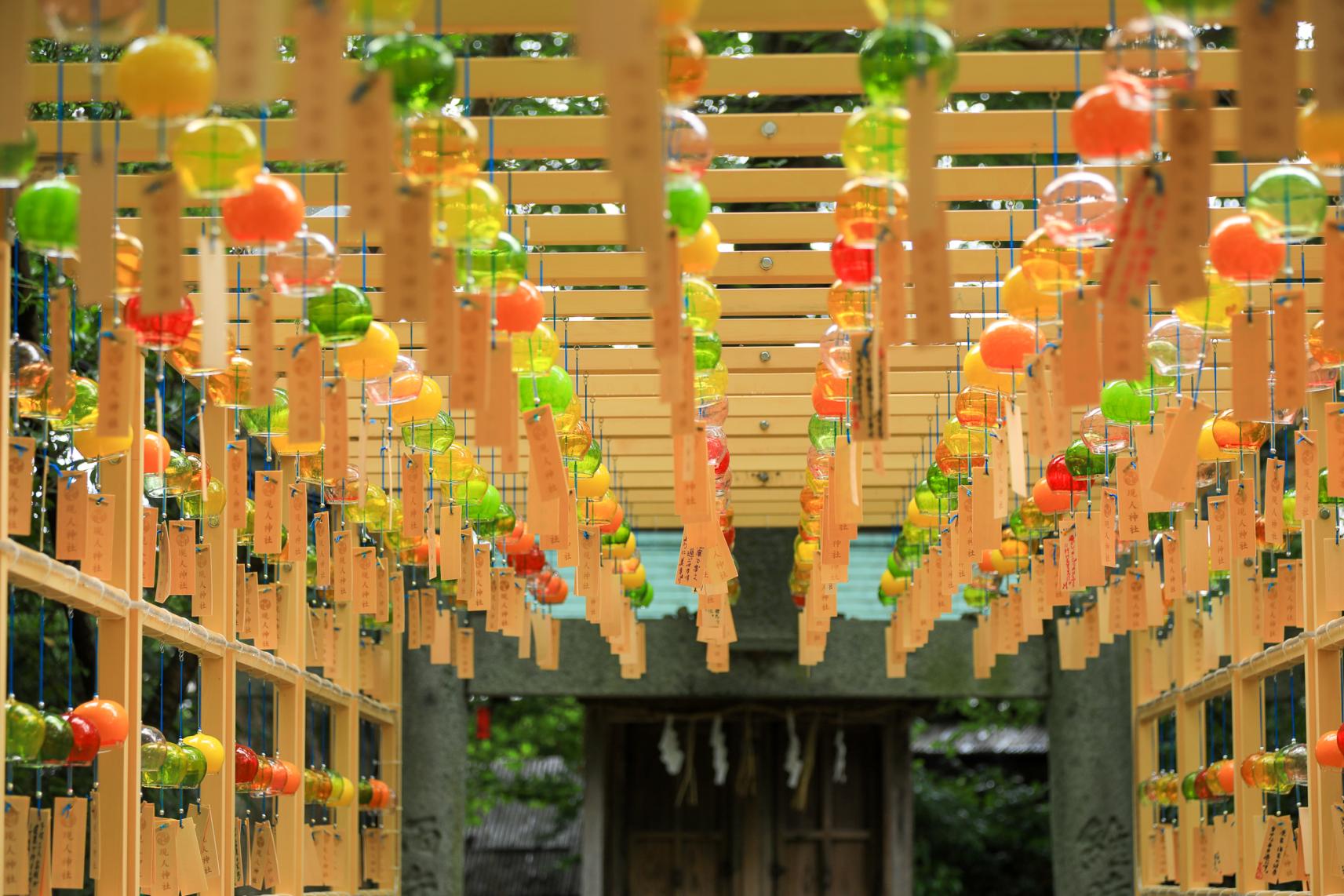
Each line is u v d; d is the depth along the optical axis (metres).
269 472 5.23
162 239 2.91
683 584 5.54
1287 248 3.35
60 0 2.63
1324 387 4.49
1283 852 5.70
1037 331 4.04
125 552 4.48
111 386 3.41
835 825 10.90
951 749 16.91
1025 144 4.27
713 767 11.03
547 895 17.89
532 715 18.31
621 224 5.16
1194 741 7.79
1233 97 7.22
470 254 3.44
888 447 7.60
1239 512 4.93
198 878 4.64
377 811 8.81
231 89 2.49
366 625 7.95
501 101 9.23
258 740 9.70
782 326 6.12
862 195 3.28
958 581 6.38
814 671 9.42
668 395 3.25
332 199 4.88
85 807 3.92
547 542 4.66
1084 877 8.98
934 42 2.82
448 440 5.25
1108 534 5.48
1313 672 5.44
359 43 6.00
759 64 4.12
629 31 2.26
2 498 3.63
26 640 7.90
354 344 4.12
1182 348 4.10
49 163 3.63
